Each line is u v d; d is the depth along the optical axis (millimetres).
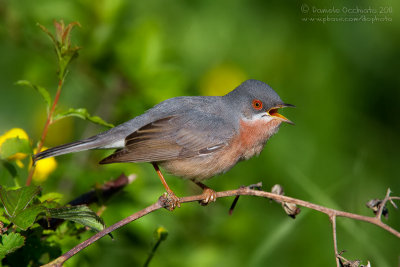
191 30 14312
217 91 13781
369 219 6871
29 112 13320
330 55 14922
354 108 14625
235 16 14789
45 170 8133
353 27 15078
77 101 11836
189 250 9977
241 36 14836
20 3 11016
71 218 6098
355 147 14102
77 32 10781
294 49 15203
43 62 11203
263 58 15133
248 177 13227
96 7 10773
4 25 10922
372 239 11945
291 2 15203
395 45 15062
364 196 13094
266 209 12703
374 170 13883
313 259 11805
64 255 6023
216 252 9977
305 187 11055
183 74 10953
